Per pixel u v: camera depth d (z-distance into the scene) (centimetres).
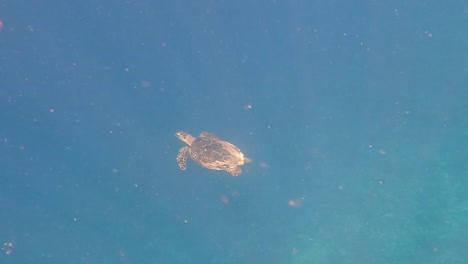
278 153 1360
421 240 1026
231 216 1234
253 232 1180
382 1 2056
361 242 1077
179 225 1258
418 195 1126
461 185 1096
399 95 1454
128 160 1541
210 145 1192
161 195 1362
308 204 1207
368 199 1168
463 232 1002
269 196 1248
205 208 1280
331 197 1206
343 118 1436
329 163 1298
